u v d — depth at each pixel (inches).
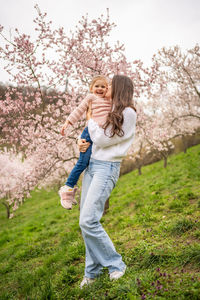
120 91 82.5
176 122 564.1
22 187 295.7
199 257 86.1
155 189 303.3
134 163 807.1
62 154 311.3
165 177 381.4
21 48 237.5
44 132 275.4
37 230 311.3
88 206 81.6
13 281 141.6
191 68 389.1
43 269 136.6
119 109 79.6
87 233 81.8
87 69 268.5
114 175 85.2
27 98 269.7
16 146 305.7
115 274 84.2
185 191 230.4
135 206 235.9
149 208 201.9
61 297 88.4
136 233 146.3
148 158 826.8
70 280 106.9
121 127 78.7
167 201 212.1
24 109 261.7
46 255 181.0
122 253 115.1
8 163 595.5
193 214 153.2
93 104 87.4
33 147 299.1
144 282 76.7
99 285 83.6
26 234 299.3
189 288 67.7
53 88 273.7
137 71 262.8
